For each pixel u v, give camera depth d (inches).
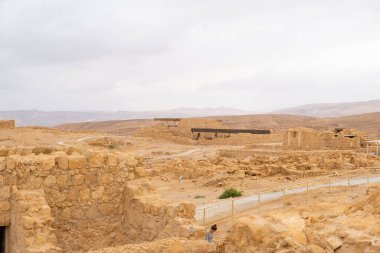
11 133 3730.3
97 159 690.8
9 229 631.8
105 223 690.2
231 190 1489.9
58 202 655.1
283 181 1772.9
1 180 619.5
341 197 1034.1
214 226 685.3
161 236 608.1
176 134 4783.5
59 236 649.6
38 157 660.1
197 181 2020.2
